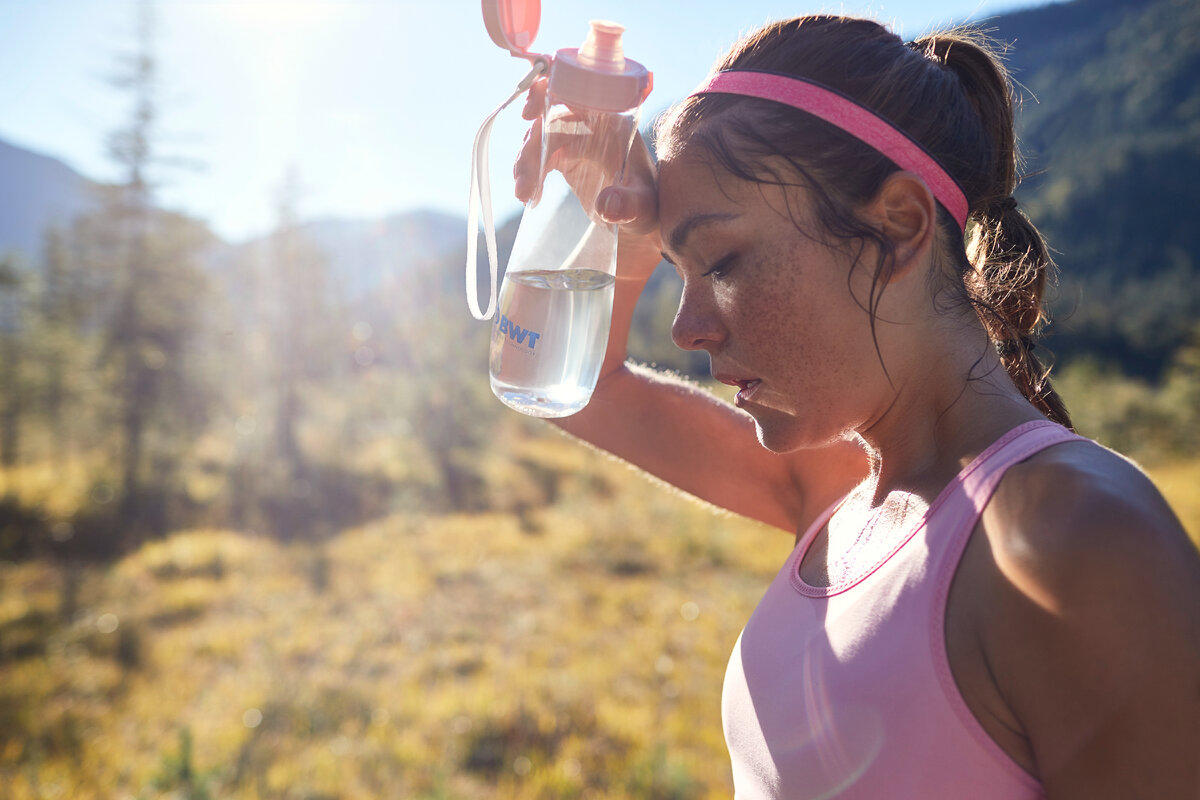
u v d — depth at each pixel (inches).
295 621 473.4
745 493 56.1
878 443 36.1
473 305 45.8
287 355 1630.2
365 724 311.7
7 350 1230.3
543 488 961.5
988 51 39.9
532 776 262.8
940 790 27.7
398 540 706.2
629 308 56.4
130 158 1381.6
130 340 1299.2
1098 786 23.0
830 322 33.0
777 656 35.4
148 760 291.0
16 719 328.8
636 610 458.9
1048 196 3592.5
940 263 34.4
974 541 28.2
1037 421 30.8
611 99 39.5
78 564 727.1
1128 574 22.7
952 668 27.6
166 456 1079.6
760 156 32.8
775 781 34.2
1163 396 981.2
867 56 34.6
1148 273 3026.6
